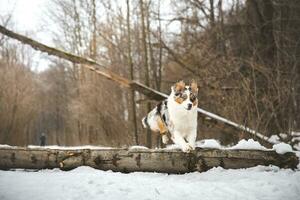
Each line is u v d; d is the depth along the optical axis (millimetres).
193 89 7344
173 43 19406
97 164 7145
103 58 24266
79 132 27250
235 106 12453
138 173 6969
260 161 6770
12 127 30109
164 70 21125
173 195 5379
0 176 6438
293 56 13734
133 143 19172
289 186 5684
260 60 14945
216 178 6461
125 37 21484
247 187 5715
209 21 19016
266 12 16891
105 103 22547
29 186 5809
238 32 17766
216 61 15336
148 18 18906
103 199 5223
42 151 7242
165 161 6914
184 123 7312
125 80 12852
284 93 12172
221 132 15117
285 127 12695
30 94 32906
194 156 6855
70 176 6332
